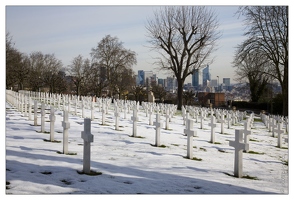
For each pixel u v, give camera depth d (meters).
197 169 8.73
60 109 23.91
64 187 6.21
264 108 47.34
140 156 9.78
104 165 8.11
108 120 19.30
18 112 19.91
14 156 8.16
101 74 55.50
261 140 17.45
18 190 5.90
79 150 9.70
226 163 10.05
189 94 60.81
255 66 35.59
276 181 8.21
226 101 57.94
